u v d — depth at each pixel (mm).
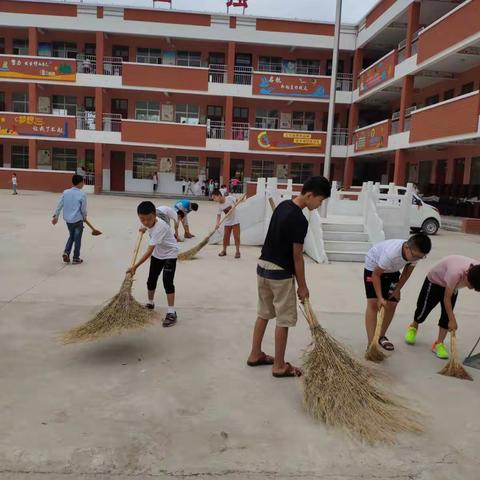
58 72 27750
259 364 4254
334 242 10008
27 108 30344
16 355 4289
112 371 4027
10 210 16969
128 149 30953
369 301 4668
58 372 3975
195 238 12148
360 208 13492
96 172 28859
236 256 9562
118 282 7172
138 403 3498
